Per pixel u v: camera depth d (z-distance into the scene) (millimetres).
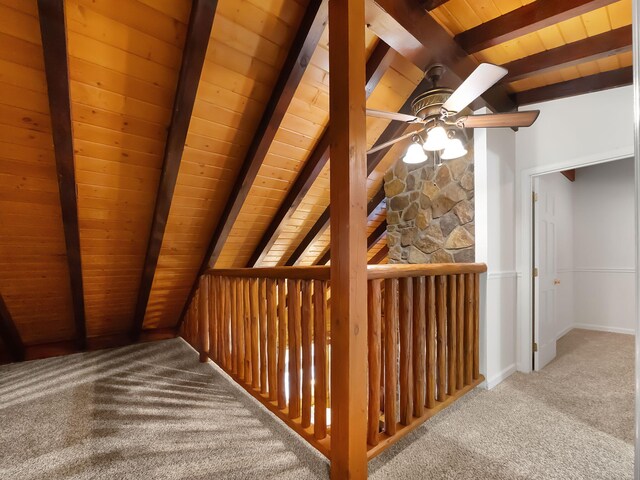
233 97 2135
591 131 2578
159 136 2191
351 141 1417
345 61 1422
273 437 1900
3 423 2074
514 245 2992
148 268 3137
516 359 2955
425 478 1512
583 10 1653
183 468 1606
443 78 2158
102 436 1907
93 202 2418
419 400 1958
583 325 4801
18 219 2338
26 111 1818
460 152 2113
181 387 2688
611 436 1845
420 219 3234
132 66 1804
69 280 3051
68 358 3521
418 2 1755
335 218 1477
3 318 2961
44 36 1444
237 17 1753
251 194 2941
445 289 2217
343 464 1440
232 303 2836
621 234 4523
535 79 2615
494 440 1816
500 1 1781
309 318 1852
